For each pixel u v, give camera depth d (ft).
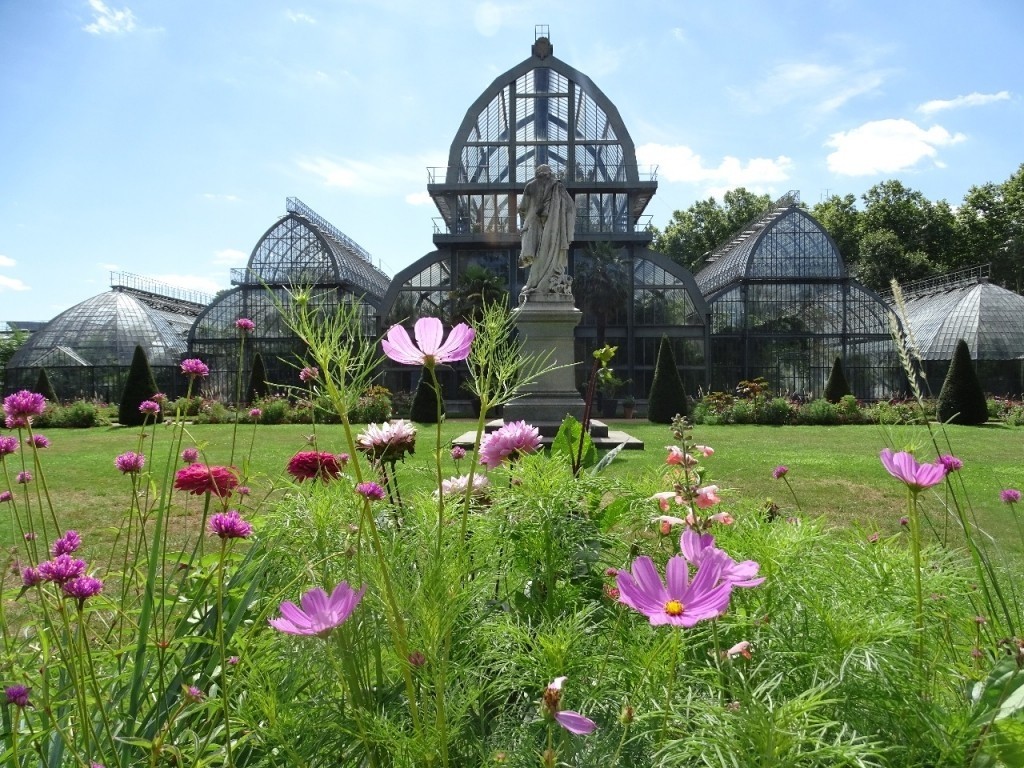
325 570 5.42
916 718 4.43
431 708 4.69
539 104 153.07
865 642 4.85
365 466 7.05
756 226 161.99
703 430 81.82
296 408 92.22
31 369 157.48
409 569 5.31
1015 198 195.11
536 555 6.61
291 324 4.11
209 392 133.08
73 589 4.74
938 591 6.14
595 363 9.82
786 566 5.98
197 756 4.82
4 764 5.40
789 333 143.02
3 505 28.14
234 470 8.42
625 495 7.52
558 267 51.65
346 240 194.29
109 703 6.01
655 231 235.81
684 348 144.25
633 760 4.28
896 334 6.49
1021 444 59.36
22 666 6.68
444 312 148.25
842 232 211.20
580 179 151.53
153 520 19.26
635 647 4.87
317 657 4.98
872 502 30.45
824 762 3.99
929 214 206.08
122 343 161.07
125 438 72.23
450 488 7.18
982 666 5.73
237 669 5.15
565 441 9.78
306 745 4.56
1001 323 148.05
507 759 4.21
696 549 4.12
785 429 84.84
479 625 5.35
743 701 3.93
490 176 152.97
